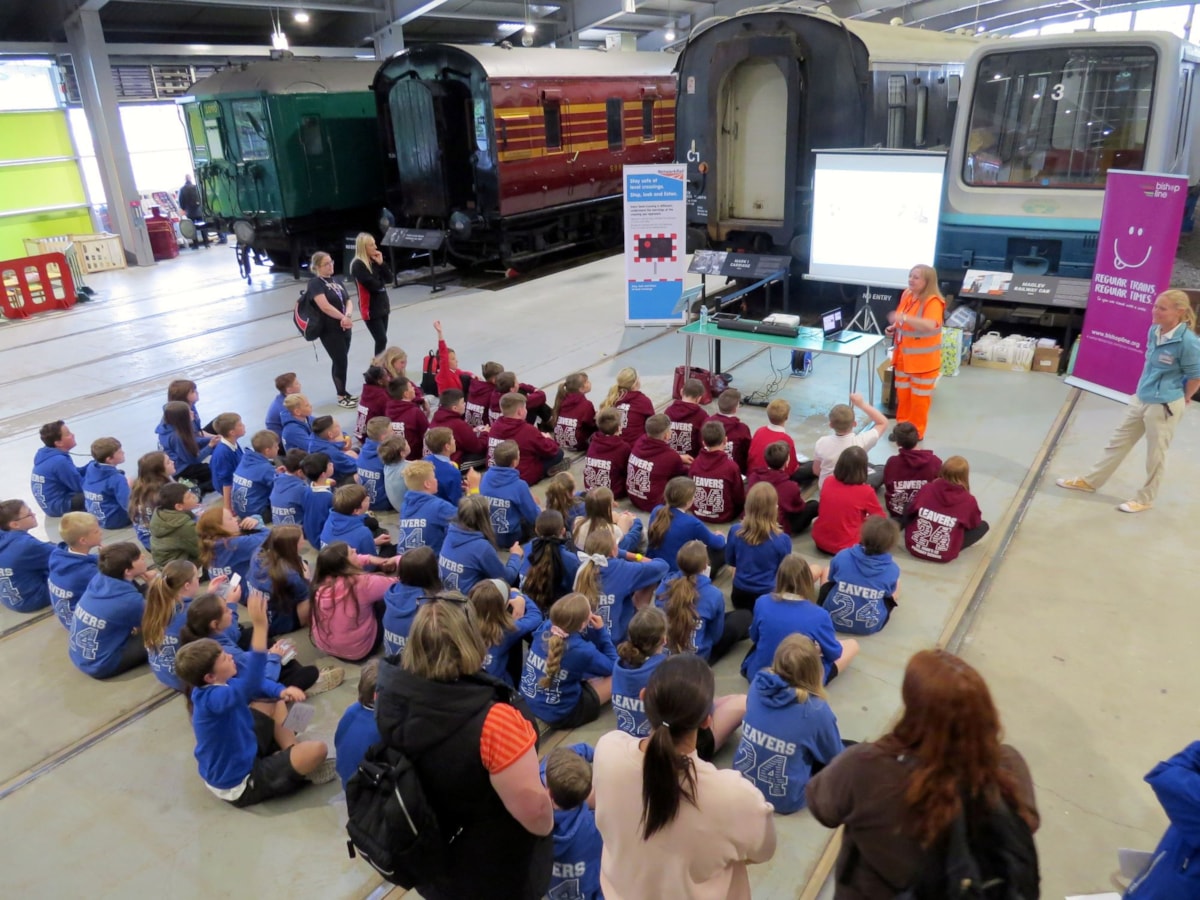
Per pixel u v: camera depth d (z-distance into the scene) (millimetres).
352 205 15703
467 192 14461
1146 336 6859
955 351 8352
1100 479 5961
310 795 3824
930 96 11555
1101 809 3461
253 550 5242
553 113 14156
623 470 6223
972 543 5371
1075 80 8148
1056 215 8430
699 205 10750
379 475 6242
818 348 6816
